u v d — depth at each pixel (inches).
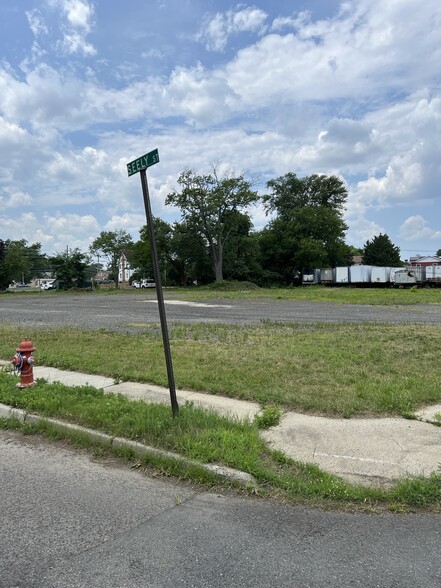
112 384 283.7
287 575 106.4
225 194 2426.2
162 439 183.9
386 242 3467.0
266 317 693.9
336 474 157.8
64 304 1127.0
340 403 228.8
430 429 198.7
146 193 203.2
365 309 848.9
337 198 3115.2
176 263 2765.7
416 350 370.9
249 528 128.1
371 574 106.5
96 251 2984.7
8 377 295.7
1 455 187.5
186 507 141.5
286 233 2748.5
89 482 160.2
